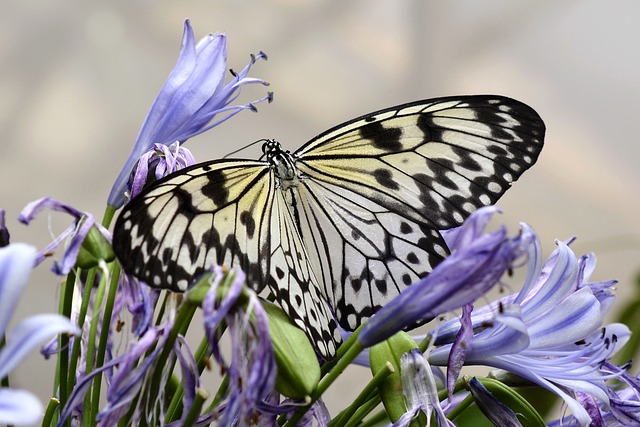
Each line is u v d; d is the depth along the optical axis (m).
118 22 1.07
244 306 0.61
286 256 0.64
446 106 0.66
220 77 0.69
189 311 0.62
